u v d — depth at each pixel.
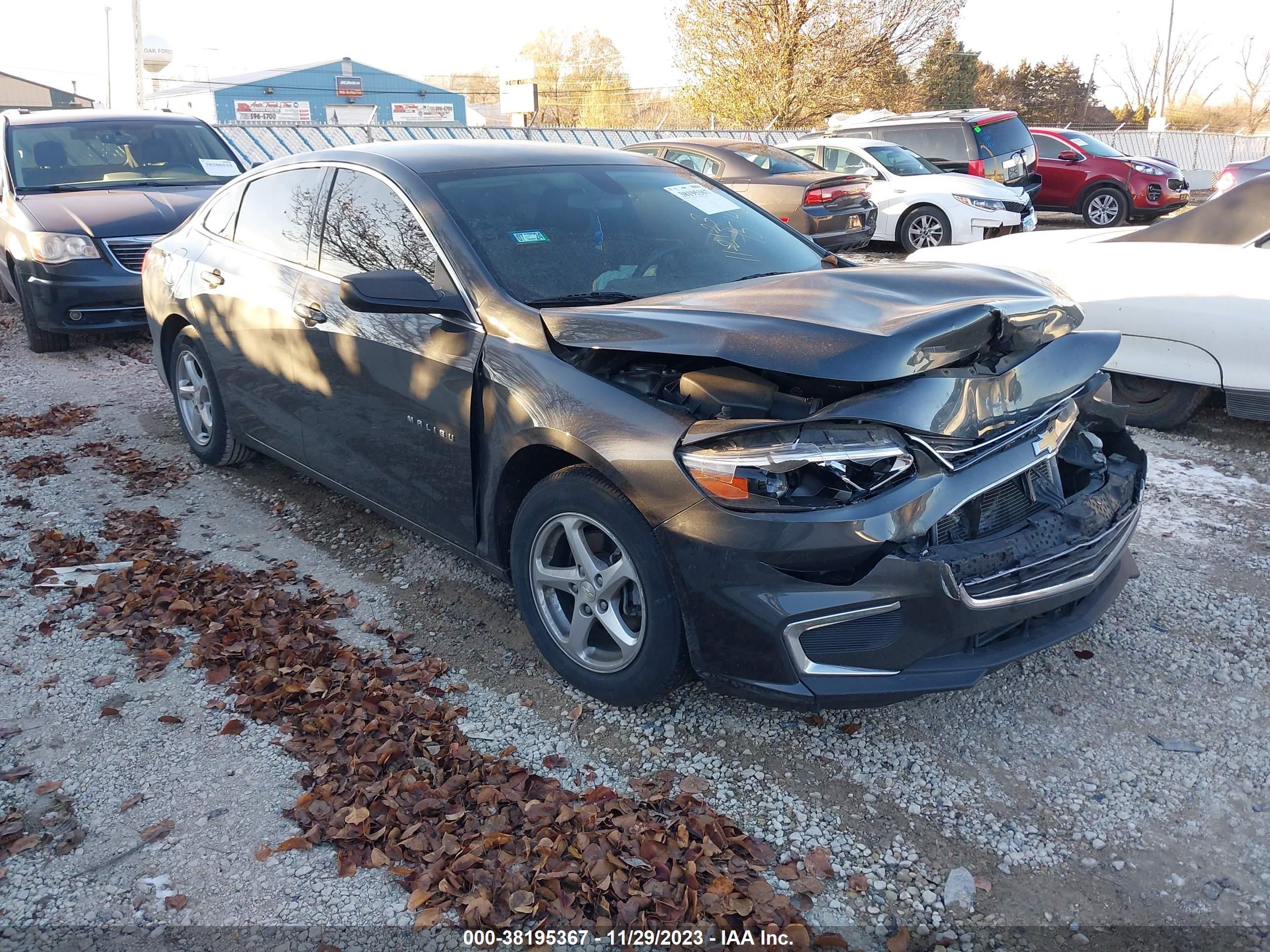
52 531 4.46
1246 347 5.41
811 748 3.04
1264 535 4.53
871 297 3.04
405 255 3.68
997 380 2.89
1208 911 2.45
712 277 3.70
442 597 3.99
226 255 4.74
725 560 2.70
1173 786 2.88
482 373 3.31
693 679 3.14
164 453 5.69
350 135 17.14
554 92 54.09
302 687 3.27
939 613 2.65
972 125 14.44
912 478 2.67
